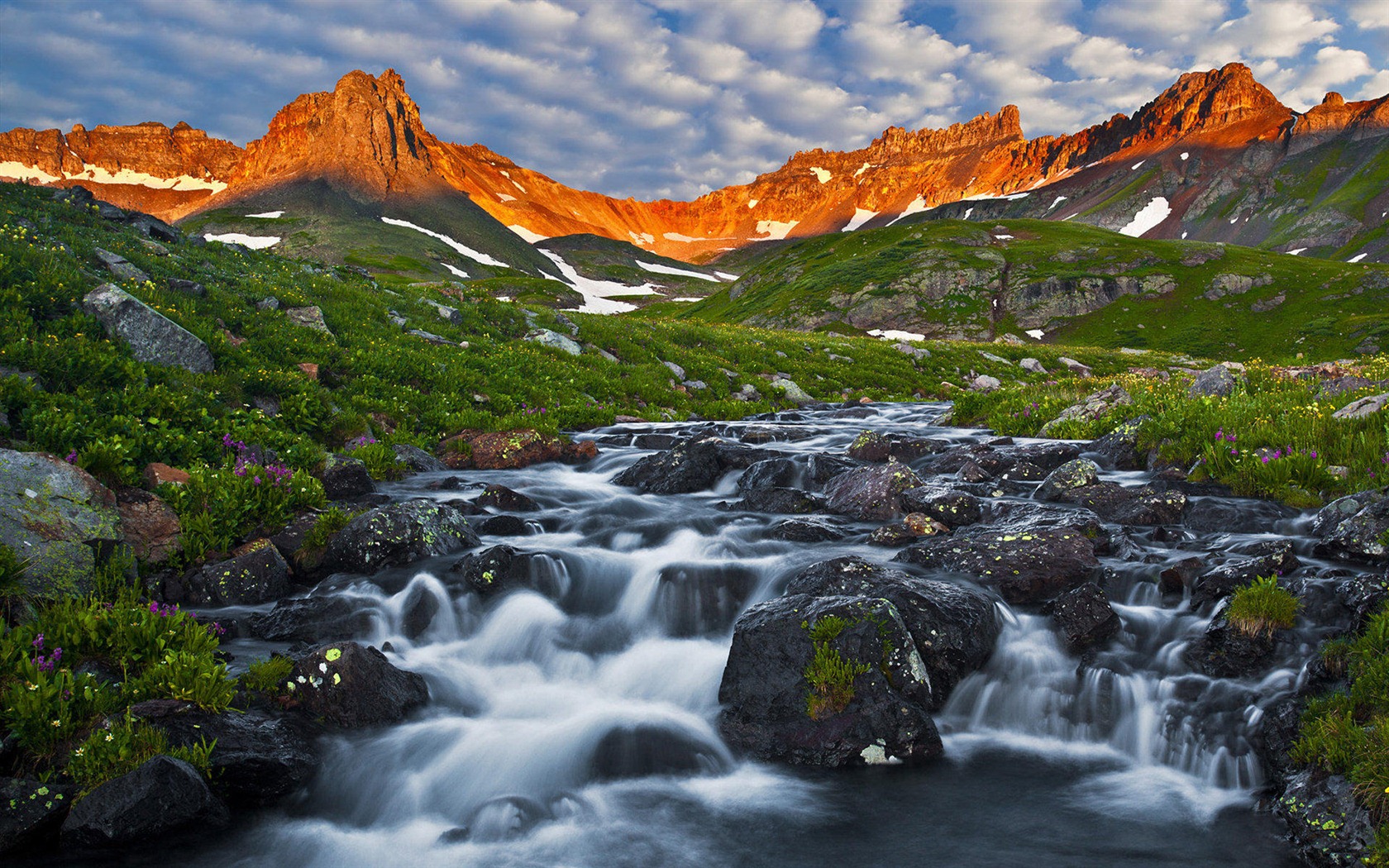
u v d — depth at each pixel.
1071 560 8.68
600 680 8.04
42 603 6.96
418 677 7.32
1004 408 19.27
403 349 21.09
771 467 13.70
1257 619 6.88
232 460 11.09
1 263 14.03
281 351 17.38
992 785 6.19
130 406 11.63
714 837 5.61
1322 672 6.30
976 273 140.62
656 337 33.81
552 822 5.83
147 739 5.63
